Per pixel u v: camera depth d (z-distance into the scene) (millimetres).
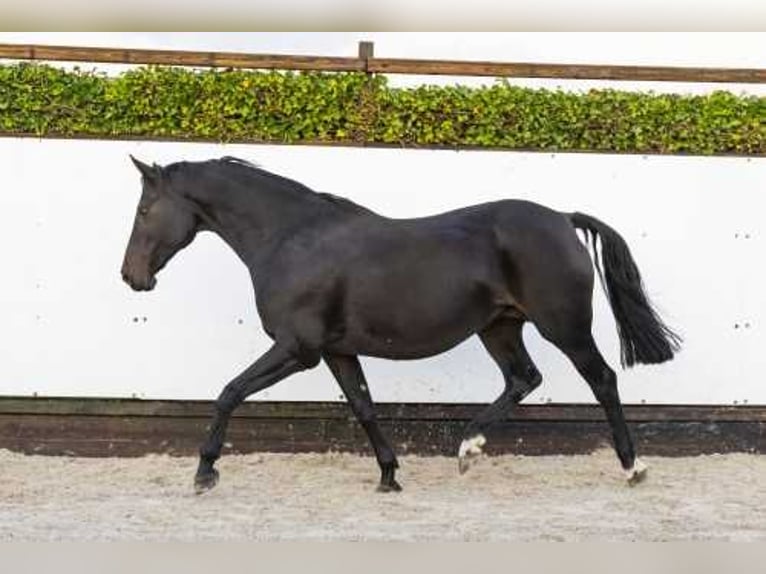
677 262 9008
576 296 7410
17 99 8797
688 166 8984
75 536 6320
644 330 7684
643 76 9031
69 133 8883
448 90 8984
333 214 7613
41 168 8805
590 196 8992
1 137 8797
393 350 7535
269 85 8914
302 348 7395
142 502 7270
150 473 8195
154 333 8875
